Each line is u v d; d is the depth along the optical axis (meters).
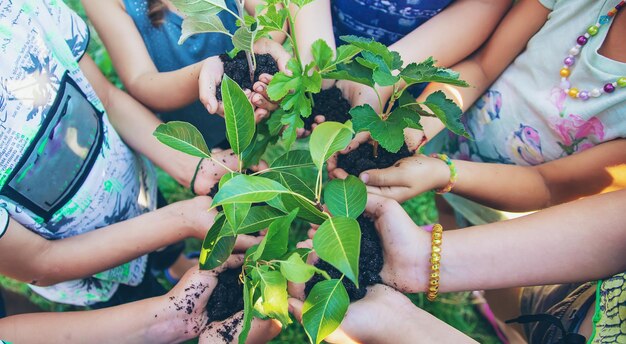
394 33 0.57
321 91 0.50
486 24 0.54
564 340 0.44
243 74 0.48
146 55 0.57
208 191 0.52
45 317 0.47
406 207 0.87
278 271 0.36
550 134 0.51
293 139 0.42
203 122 0.63
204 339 0.45
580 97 0.47
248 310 0.36
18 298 0.76
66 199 0.48
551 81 0.50
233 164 0.52
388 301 0.42
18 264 0.46
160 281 0.80
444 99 0.41
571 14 0.47
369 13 0.55
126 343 0.46
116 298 0.62
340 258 0.32
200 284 0.46
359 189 0.39
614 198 0.42
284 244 0.36
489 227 0.43
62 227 0.49
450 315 0.79
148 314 0.45
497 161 0.59
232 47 0.59
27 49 0.44
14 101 0.43
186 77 0.51
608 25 0.45
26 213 0.45
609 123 0.47
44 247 0.47
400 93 0.42
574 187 0.51
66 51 0.48
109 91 0.57
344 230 0.33
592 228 0.41
